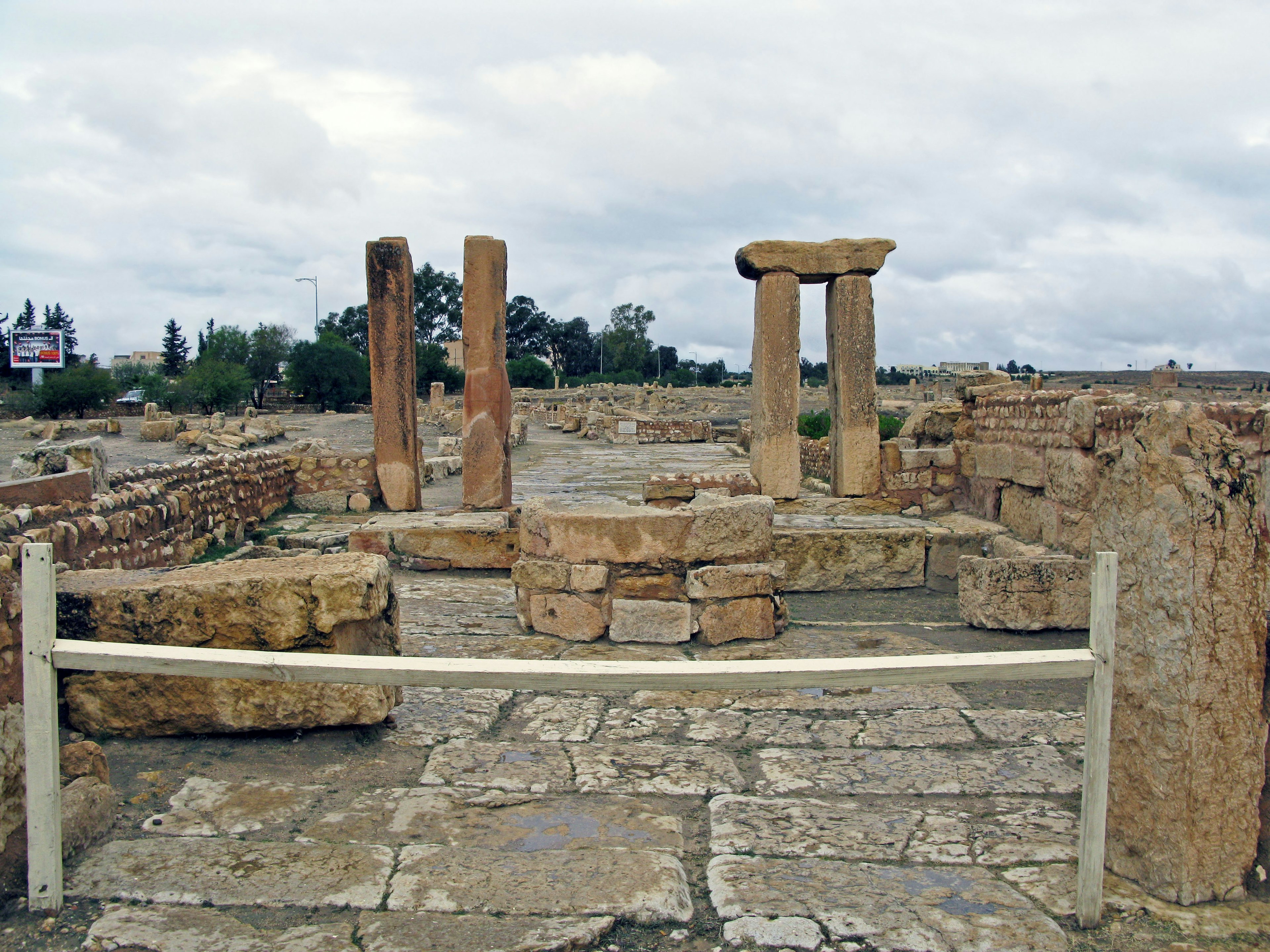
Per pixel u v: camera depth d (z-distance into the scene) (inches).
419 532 358.6
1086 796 106.1
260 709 163.5
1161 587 111.6
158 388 1854.1
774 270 421.7
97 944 101.7
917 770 160.6
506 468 416.2
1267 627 114.0
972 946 103.4
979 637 262.2
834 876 120.5
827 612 302.4
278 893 112.7
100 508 282.2
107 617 161.0
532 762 162.1
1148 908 111.0
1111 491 119.3
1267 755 117.4
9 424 1170.0
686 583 246.4
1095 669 103.8
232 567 181.5
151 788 144.3
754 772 160.1
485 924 106.5
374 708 166.4
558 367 4451.3
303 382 2145.7
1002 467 356.8
